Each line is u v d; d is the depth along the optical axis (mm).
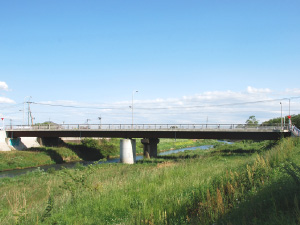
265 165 14414
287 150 20875
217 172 16984
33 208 12516
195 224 8188
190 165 24812
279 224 6574
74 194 13812
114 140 90375
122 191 13922
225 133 51812
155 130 54188
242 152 53406
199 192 12242
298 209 6758
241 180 12500
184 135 54094
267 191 9320
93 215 10969
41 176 30375
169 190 13508
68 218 10672
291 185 9055
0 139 63781
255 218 6977
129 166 38688
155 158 53438
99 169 33688
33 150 63094
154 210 10484
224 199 10070
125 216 10539
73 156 64562
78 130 58656
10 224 11000
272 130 48781
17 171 46531
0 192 20781
